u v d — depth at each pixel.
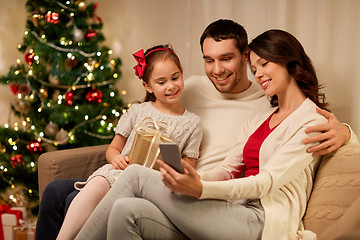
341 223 1.18
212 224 1.34
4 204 3.04
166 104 1.96
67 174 2.04
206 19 2.56
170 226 1.38
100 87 3.05
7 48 3.30
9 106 3.31
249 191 1.35
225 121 1.96
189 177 1.27
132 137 1.95
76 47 2.87
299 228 1.45
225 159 1.76
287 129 1.49
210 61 1.90
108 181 1.73
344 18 2.02
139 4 3.13
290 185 1.48
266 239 1.35
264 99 1.96
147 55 1.93
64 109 2.87
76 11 2.90
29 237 2.68
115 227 1.32
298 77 1.55
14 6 3.30
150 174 1.43
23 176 2.94
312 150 1.43
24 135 2.93
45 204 1.86
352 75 2.00
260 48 1.54
